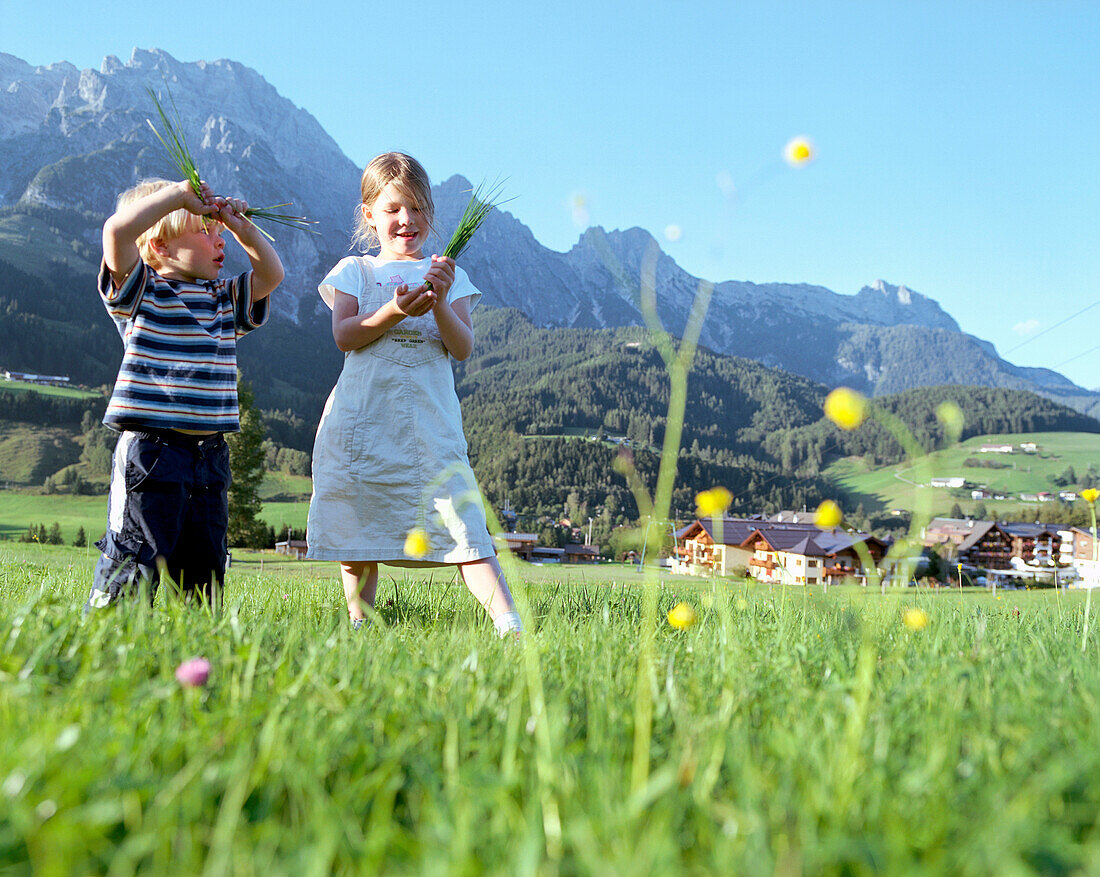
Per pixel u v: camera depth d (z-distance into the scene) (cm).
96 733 113
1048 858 84
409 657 187
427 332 343
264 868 81
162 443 283
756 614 286
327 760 114
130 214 284
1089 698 146
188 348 296
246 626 212
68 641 174
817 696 154
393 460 324
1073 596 451
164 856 86
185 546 289
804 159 130
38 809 89
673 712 143
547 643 215
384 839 86
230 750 115
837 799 98
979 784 107
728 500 168
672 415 144
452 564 321
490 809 100
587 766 112
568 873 84
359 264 356
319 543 324
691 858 90
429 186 373
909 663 200
